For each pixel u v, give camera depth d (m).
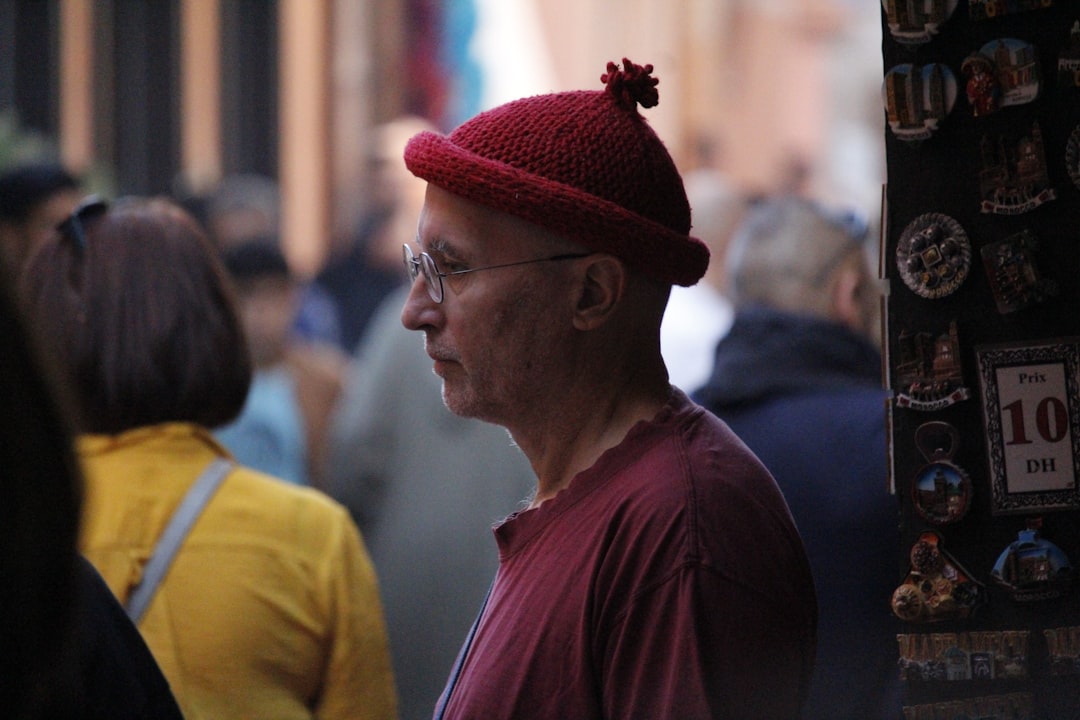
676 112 38.88
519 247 6.23
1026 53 6.04
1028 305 6.08
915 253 6.23
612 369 6.36
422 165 6.30
